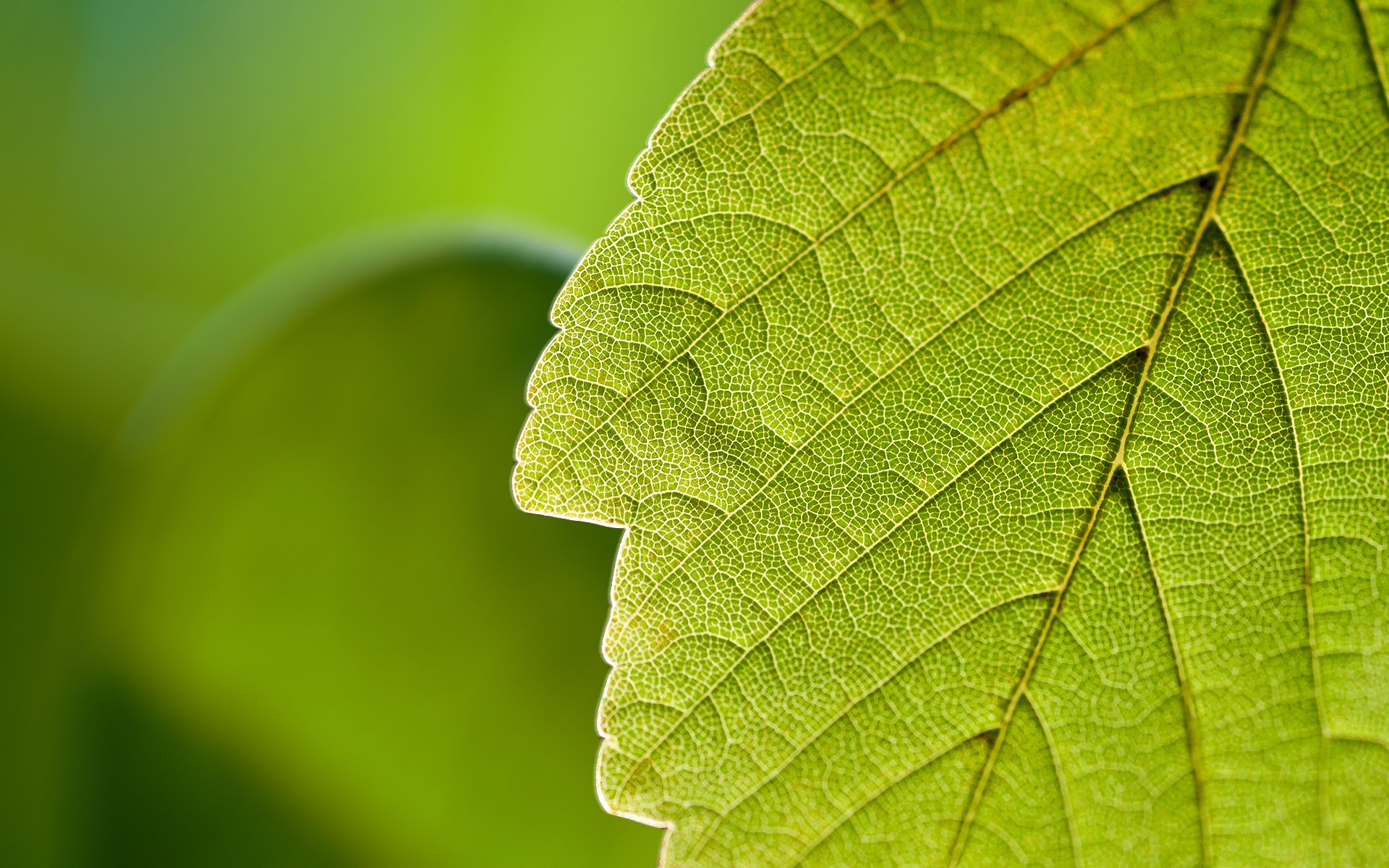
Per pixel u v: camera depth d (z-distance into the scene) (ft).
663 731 0.76
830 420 0.76
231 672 0.87
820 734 0.77
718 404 0.76
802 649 0.76
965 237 0.76
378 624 0.87
